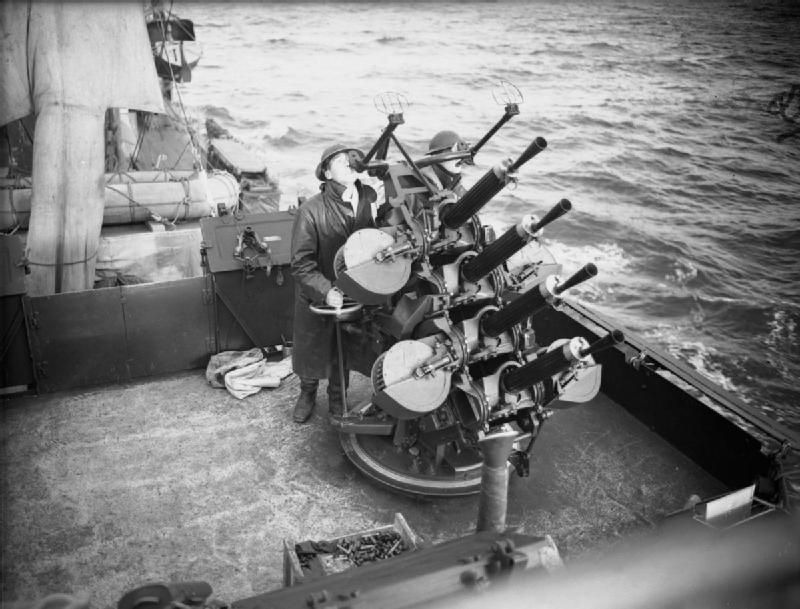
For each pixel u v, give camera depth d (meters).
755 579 4.29
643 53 38.56
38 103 7.87
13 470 5.35
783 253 21.81
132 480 5.32
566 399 5.02
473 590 2.73
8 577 4.47
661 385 5.82
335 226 5.39
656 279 20.45
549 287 4.45
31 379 6.18
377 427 5.38
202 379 6.53
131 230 9.55
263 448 5.71
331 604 2.62
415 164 5.09
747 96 32.50
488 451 3.65
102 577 4.51
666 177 25.58
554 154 26.61
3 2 7.61
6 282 5.89
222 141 14.83
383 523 5.04
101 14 7.85
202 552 4.74
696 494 5.32
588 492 5.34
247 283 6.42
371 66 36.22
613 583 4.09
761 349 17.95
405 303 5.04
